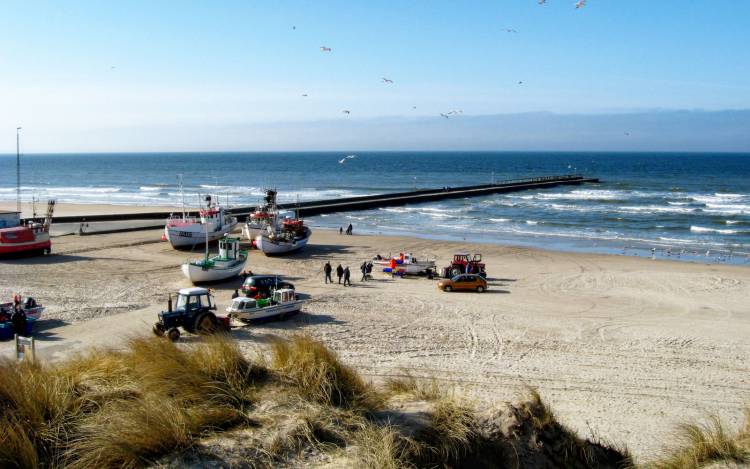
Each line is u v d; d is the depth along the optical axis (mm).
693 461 8844
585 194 102875
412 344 19844
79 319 21844
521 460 7723
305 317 23328
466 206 83000
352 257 40344
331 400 8398
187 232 40875
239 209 70312
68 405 7402
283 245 39969
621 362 18422
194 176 169125
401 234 55906
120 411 7293
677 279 33969
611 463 8969
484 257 41562
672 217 68312
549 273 35719
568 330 22391
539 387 15781
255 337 19953
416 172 192250
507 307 26156
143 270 33375
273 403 8094
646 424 13258
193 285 29422
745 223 62406
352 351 18688
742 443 9234
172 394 8008
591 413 13953
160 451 6684
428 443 7555
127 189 119500
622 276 34812
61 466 6426
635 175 163750
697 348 20234
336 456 7016
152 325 20938
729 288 31625
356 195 105438
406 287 30469
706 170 191750
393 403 8906
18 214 40438
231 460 6648
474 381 15984
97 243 43438
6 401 7215
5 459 6227
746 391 16016
